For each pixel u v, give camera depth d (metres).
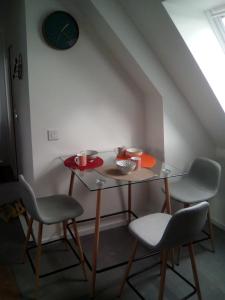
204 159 2.74
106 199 3.04
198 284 2.02
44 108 2.63
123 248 2.74
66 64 2.65
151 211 3.21
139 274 2.37
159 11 2.23
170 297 2.12
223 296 2.12
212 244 2.66
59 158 2.76
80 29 2.66
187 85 2.67
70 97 2.72
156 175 2.28
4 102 5.00
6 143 5.17
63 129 2.74
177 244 1.79
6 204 3.50
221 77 2.46
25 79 2.68
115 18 2.50
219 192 3.05
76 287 2.24
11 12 3.41
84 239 2.90
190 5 2.21
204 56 2.37
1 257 2.62
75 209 2.29
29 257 2.41
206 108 2.73
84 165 2.48
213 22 2.33
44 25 2.47
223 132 2.84
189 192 2.61
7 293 2.17
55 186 2.79
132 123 3.05
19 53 2.95
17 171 4.42
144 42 2.64
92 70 2.77
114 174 2.30
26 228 3.01
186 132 2.96
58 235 2.88
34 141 2.64
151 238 1.88
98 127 2.89
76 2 2.59
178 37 2.30
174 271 2.31
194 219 1.73
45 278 2.33
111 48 2.76
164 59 2.64
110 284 2.27
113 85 2.89
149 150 3.12
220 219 3.07
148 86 2.84
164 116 2.82
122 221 3.14
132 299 2.12
